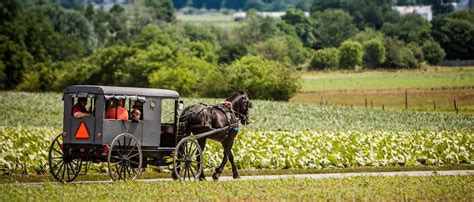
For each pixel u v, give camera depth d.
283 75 179.50
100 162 41.78
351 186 36.16
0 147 48.72
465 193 33.81
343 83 196.12
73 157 37.88
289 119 113.19
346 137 61.25
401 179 40.41
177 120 39.94
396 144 58.94
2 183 38.84
